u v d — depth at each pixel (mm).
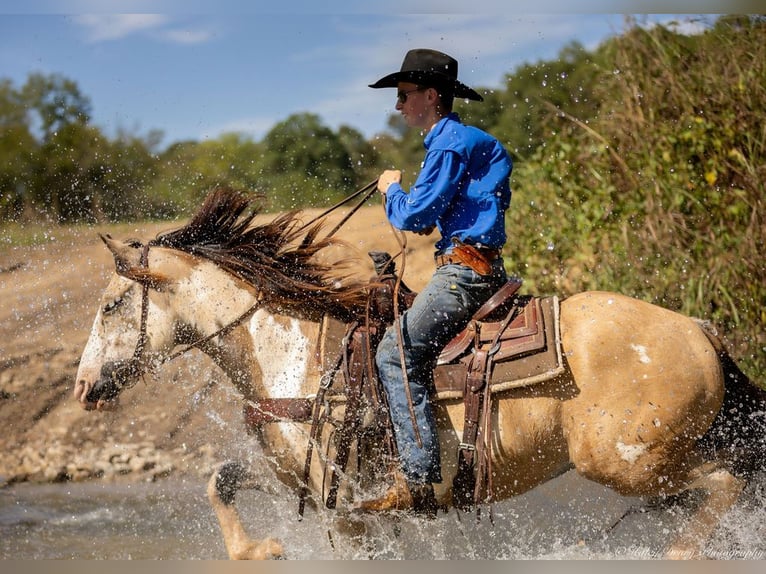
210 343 3979
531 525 4547
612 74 7496
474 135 3658
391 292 3801
